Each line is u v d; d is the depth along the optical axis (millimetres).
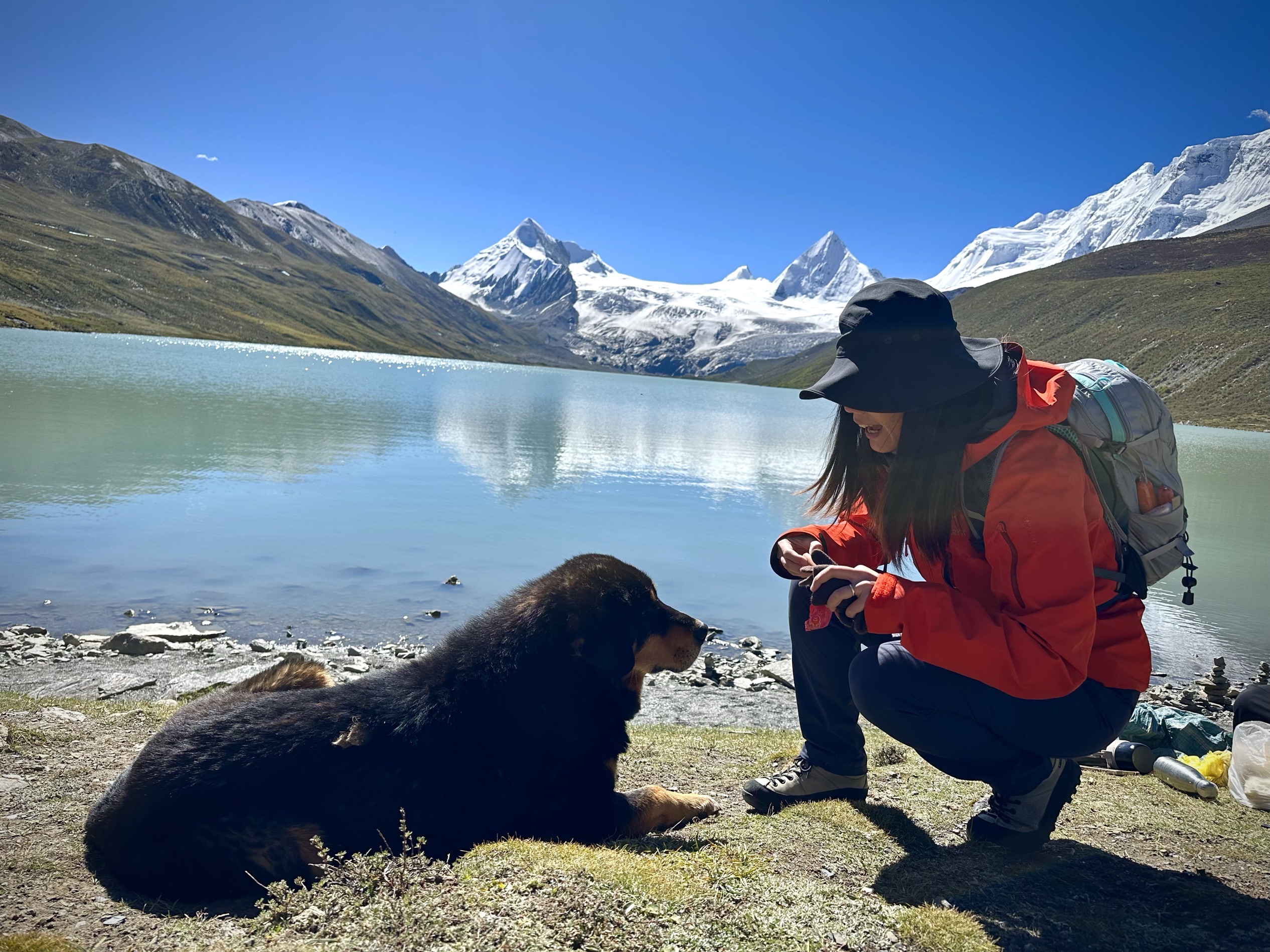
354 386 67125
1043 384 2871
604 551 14969
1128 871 3289
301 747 3219
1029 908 2957
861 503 3809
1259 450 71438
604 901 2740
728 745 5828
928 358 2830
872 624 3016
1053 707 3010
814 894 2971
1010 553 2852
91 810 3473
